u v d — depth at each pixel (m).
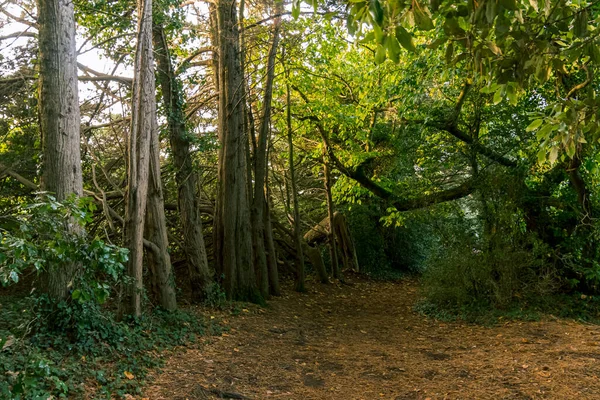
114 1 10.97
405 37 2.84
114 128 12.76
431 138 14.18
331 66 16.42
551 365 7.13
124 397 5.80
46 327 6.97
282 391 6.72
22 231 4.59
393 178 18.78
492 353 8.38
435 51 10.69
